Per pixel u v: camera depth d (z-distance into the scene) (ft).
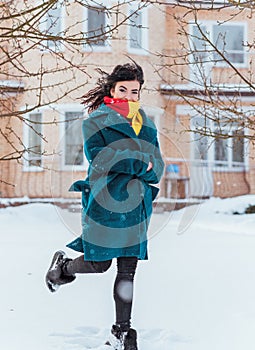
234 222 45.06
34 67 47.60
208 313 14.32
